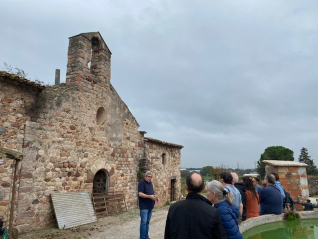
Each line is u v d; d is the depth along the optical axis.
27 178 6.46
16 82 6.34
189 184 2.65
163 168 14.02
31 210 6.48
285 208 5.68
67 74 8.59
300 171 7.77
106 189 9.43
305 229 5.03
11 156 5.13
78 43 8.62
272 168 8.01
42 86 6.77
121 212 9.56
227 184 4.18
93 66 9.74
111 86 10.14
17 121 6.39
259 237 4.61
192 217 2.41
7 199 5.94
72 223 7.05
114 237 6.14
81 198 7.83
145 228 5.46
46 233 6.30
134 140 11.32
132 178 10.89
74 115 8.06
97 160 8.88
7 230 5.55
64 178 7.50
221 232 2.36
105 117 9.58
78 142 8.12
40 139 6.91
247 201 5.08
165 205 13.57
